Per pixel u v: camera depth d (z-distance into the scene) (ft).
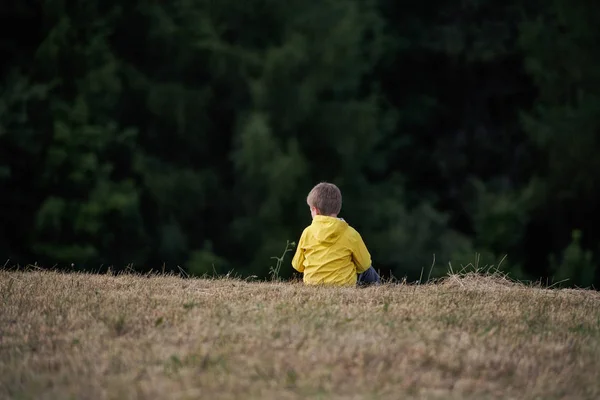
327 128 100.07
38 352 21.84
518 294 31.45
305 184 96.63
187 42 99.14
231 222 99.71
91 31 96.99
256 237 97.04
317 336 22.70
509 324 25.58
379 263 98.84
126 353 21.48
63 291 29.43
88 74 94.63
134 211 91.09
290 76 98.94
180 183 96.89
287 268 95.55
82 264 90.02
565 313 27.89
